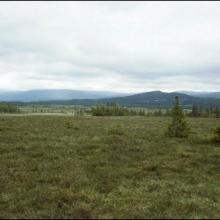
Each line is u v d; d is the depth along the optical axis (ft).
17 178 52.60
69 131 113.80
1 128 112.16
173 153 74.84
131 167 61.11
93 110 363.56
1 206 40.47
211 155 73.41
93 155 71.41
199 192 46.06
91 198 42.45
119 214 36.55
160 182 50.80
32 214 36.99
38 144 84.02
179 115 104.99
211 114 365.20
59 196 43.19
